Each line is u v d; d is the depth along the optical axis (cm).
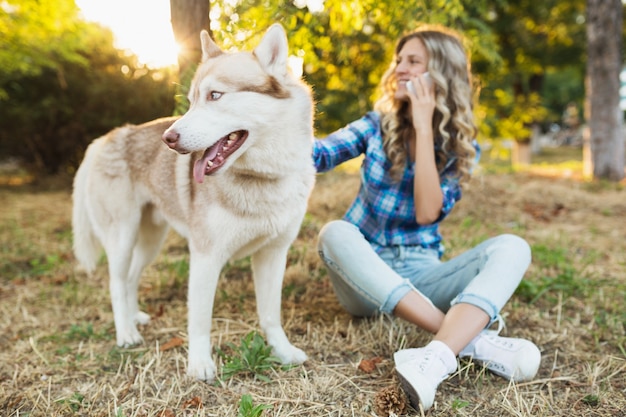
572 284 324
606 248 433
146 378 226
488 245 231
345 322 280
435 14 334
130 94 887
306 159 226
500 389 209
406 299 217
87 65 823
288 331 270
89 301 331
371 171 258
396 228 264
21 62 744
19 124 930
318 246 247
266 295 242
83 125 932
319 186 620
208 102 204
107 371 236
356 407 198
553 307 299
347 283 238
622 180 869
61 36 738
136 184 277
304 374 223
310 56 363
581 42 1443
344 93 713
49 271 398
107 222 279
